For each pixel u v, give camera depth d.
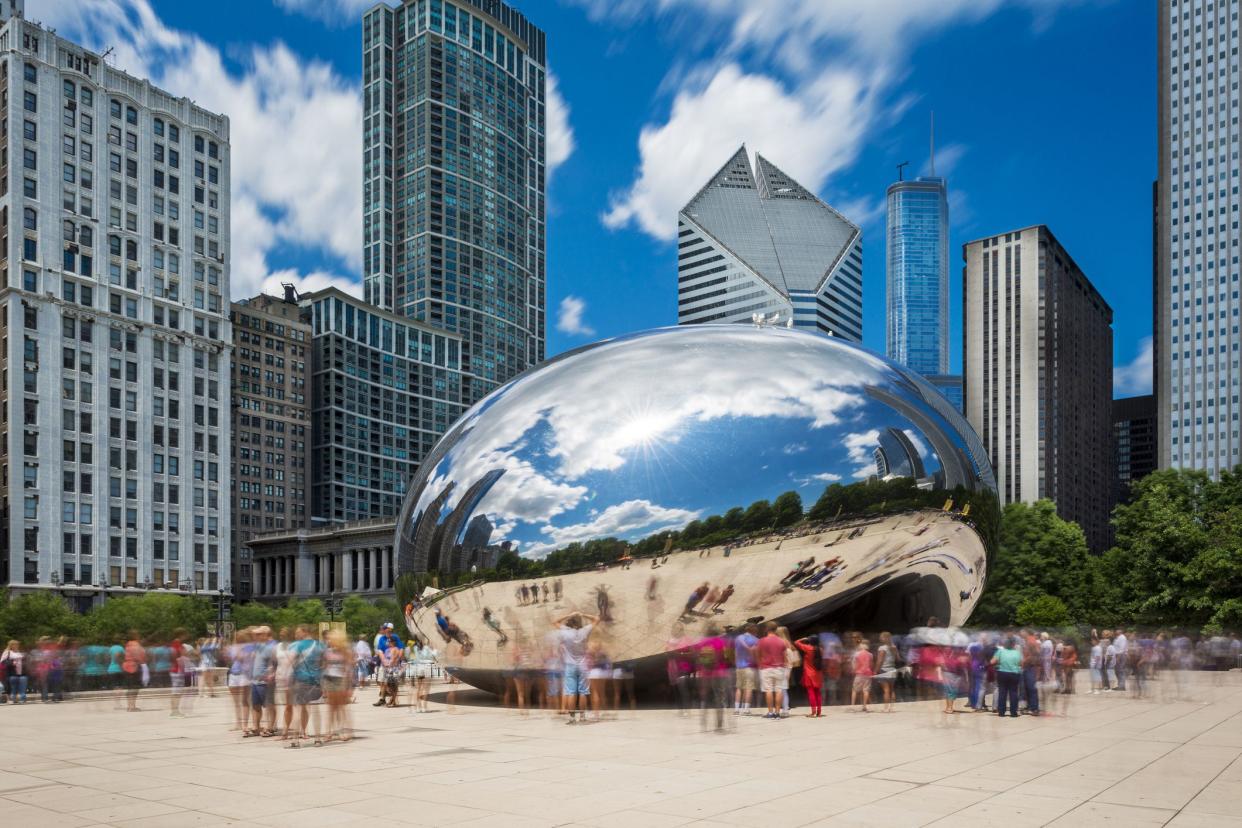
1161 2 163.50
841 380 18.20
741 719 16.58
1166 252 160.50
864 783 10.08
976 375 194.88
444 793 9.66
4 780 10.78
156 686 27.38
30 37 99.44
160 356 108.75
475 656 18.41
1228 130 156.75
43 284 98.25
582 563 16.91
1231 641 39.75
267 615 97.94
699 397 17.64
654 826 8.08
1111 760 11.80
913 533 18.00
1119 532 51.25
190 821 8.45
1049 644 22.64
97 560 100.12
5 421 95.75
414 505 19.19
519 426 18.20
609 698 17.95
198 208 114.50
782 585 17.17
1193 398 156.00
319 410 177.88
